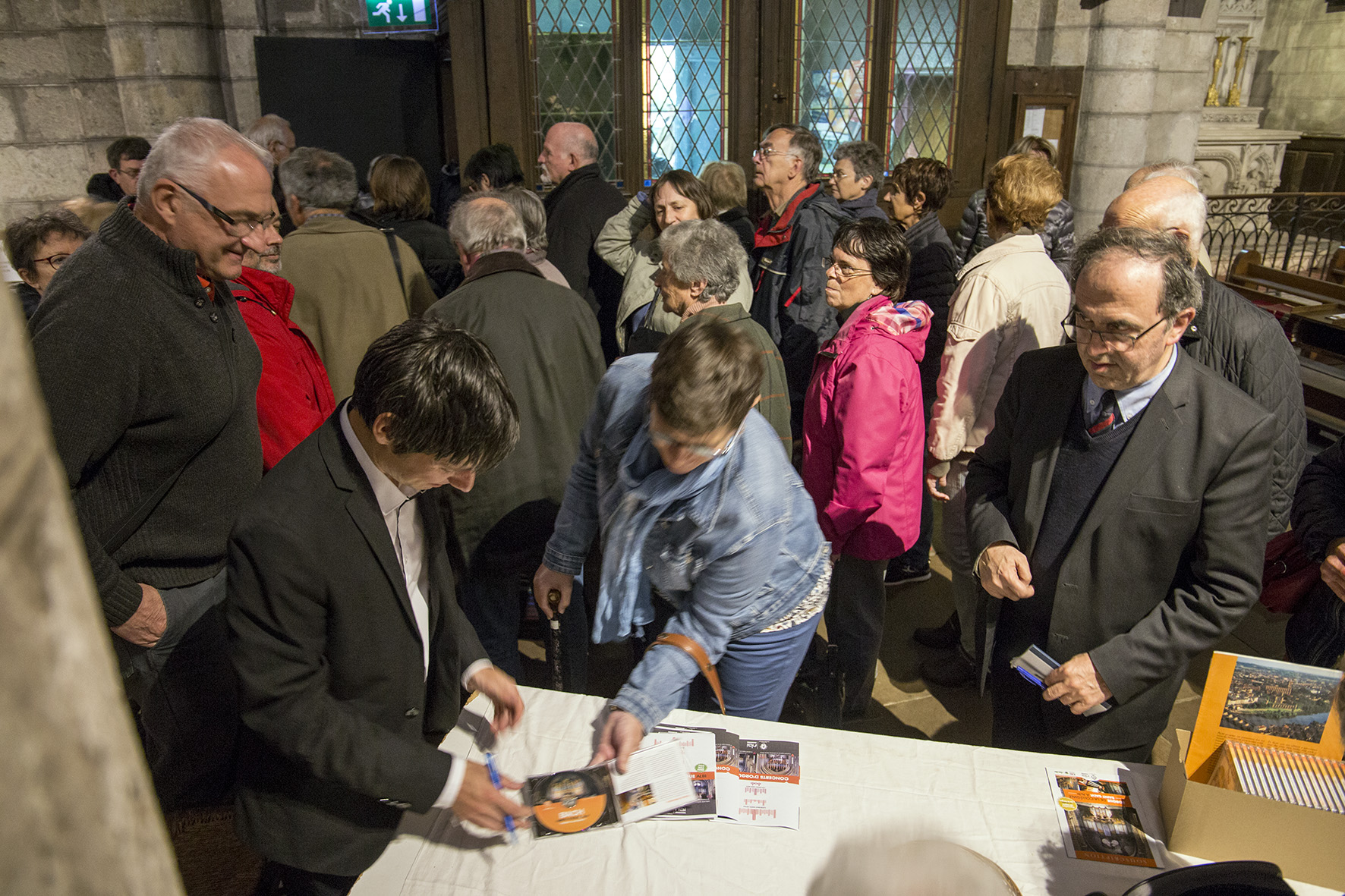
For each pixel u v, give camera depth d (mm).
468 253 2498
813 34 5332
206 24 5195
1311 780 1430
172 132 1771
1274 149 8531
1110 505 1772
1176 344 1774
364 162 5398
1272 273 5293
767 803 1566
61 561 263
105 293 1688
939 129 5738
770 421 2385
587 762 1655
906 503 2404
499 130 5055
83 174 5480
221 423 1891
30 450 250
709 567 1688
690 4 5125
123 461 1792
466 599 2510
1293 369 2283
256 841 1555
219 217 1769
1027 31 5883
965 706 2965
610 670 3057
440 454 1339
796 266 3479
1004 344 2658
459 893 1406
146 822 315
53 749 257
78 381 1659
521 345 2334
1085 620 1845
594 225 3881
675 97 5289
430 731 1731
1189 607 1734
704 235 2309
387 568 1455
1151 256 1622
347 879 1685
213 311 1866
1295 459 2324
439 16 5273
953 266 3662
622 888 1415
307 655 1413
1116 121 5953
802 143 3646
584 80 5133
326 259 2984
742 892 1407
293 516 1361
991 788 1607
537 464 2383
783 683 1987
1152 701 1830
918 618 3449
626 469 1732
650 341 2941
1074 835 1513
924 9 5441
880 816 1545
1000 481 2064
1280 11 9680
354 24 5320
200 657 2016
